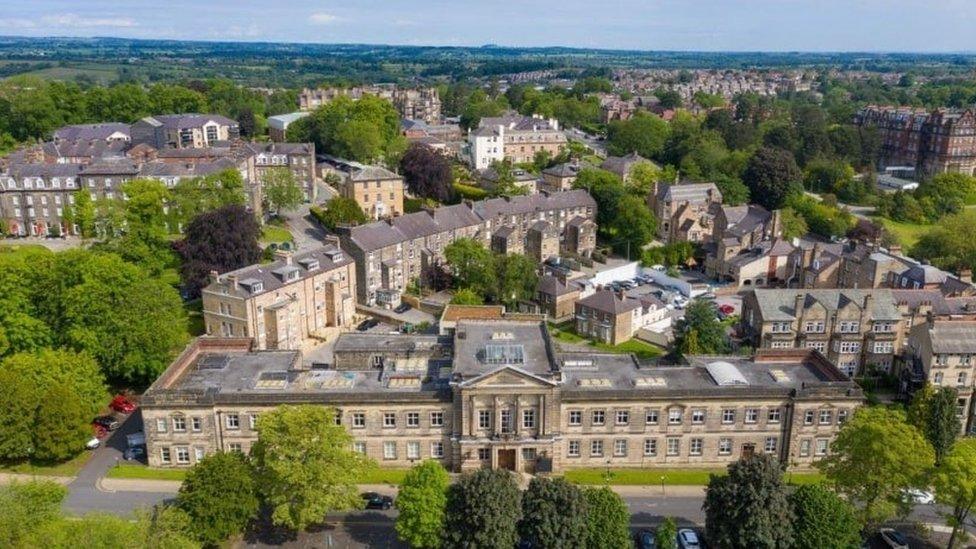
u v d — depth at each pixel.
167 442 103.00
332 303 157.62
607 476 104.88
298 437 86.38
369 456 104.75
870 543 92.31
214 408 101.69
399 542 91.00
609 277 191.62
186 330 142.75
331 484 87.81
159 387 103.25
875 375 138.62
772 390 104.50
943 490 86.62
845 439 92.44
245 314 137.50
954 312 141.75
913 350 131.12
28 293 126.06
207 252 155.00
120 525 79.19
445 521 83.50
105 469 104.06
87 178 195.62
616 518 83.88
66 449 103.19
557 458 105.56
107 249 157.75
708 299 174.12
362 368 112.00
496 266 171.62
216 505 83.31
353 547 90.00
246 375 109.00
